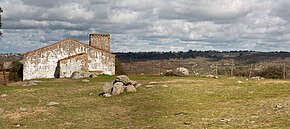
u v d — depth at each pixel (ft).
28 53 164.76
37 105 80.38
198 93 87.92
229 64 239.71
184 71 159.63
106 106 76.59
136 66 199.11
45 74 167.12
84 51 171.83
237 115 58.34
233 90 91.04
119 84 95.20
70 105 79.30
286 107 62.03
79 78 150.71
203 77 146.92
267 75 170.40
